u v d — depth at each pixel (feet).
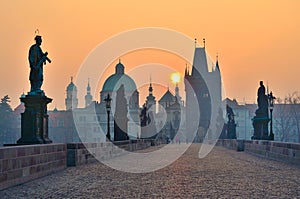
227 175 80.84
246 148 198.59
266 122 198.18
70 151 104.17
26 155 70.33
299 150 104.01
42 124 104.17
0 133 570.87
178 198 51.90
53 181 71.26
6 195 54.54
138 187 63.00
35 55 104.63
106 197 52.90
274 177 76.13
